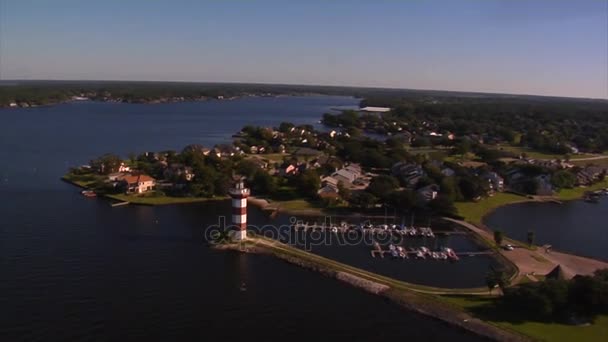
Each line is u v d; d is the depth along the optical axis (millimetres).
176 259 118562
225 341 84250
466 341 87188
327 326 90625
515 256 129125
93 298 96500
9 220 141250
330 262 119500
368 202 168125
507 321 91812
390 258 125500
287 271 114812
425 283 110562
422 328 91125
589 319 91812
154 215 154000
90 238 129875
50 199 166625
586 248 141875
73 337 83125
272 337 86250
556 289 93750
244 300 99000
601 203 195750
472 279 113688
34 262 112062
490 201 188375
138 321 89000
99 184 184875
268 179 184375
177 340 83938
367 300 101500
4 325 85375
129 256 118875
